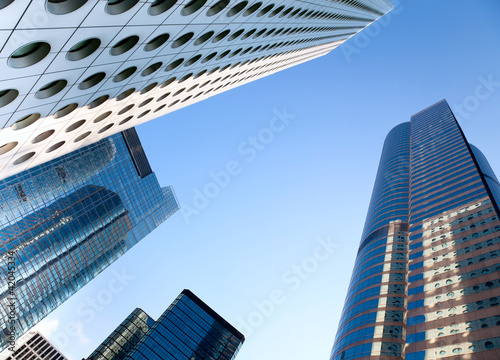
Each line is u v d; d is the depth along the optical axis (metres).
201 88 37.31
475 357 32.97
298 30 42.28
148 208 150.75
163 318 134.00
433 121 144.00
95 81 18.02
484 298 39.81
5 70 11.48
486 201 61.84
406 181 102.25
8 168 22.53
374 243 77.62
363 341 47.59
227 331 139.38
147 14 14.24
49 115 18.02
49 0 9.95
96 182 123.31
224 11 19.66
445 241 57.78
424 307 44.91
